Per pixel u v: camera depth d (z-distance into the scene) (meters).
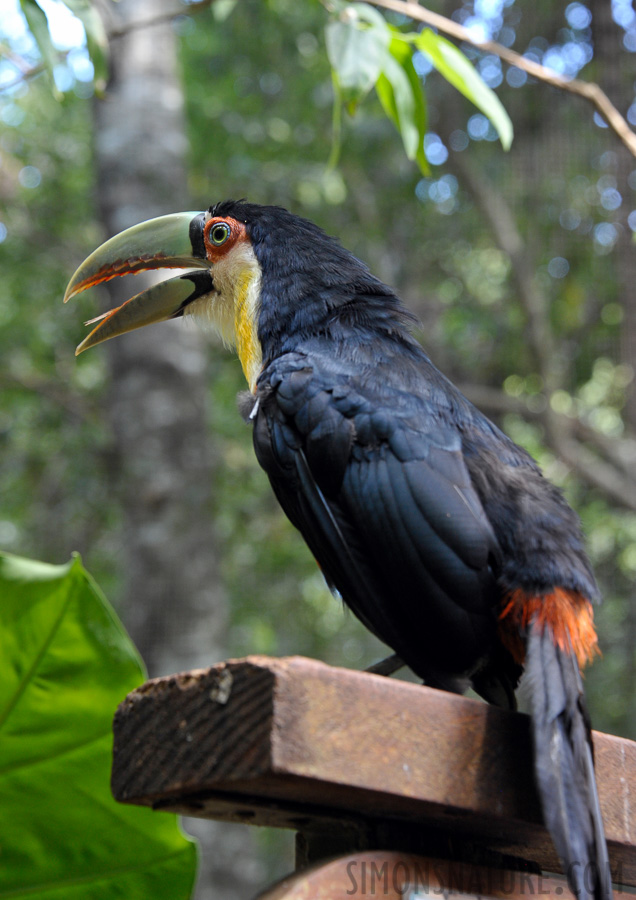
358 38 4.71
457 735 2.60
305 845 3.07
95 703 3.38
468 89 4.86
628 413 15.86
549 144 15.03
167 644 10.15
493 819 2.66
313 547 3.67
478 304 16.73
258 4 14.50
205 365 11.15
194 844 3.44
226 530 15.95
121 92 11.09
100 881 3.42
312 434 3.52
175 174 11.08
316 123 15.37
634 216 13.76
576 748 2.61
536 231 15.51
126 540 10.66
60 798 3.39
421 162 5.20
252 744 2.35
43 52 4.46
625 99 13.79
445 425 3.48
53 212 16.70
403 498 3.29
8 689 3.34
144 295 4.86
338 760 2.38
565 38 14.27
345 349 3.77
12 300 16.91
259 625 16.20
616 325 15.86
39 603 3.33
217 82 15.46
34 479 17.44
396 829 2.83
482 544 3.18
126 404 10.67
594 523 16.31
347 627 17.48
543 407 15.89
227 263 4.61
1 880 3.38
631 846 2.92
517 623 3.09
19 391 17.16
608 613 15.50
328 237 4.54
